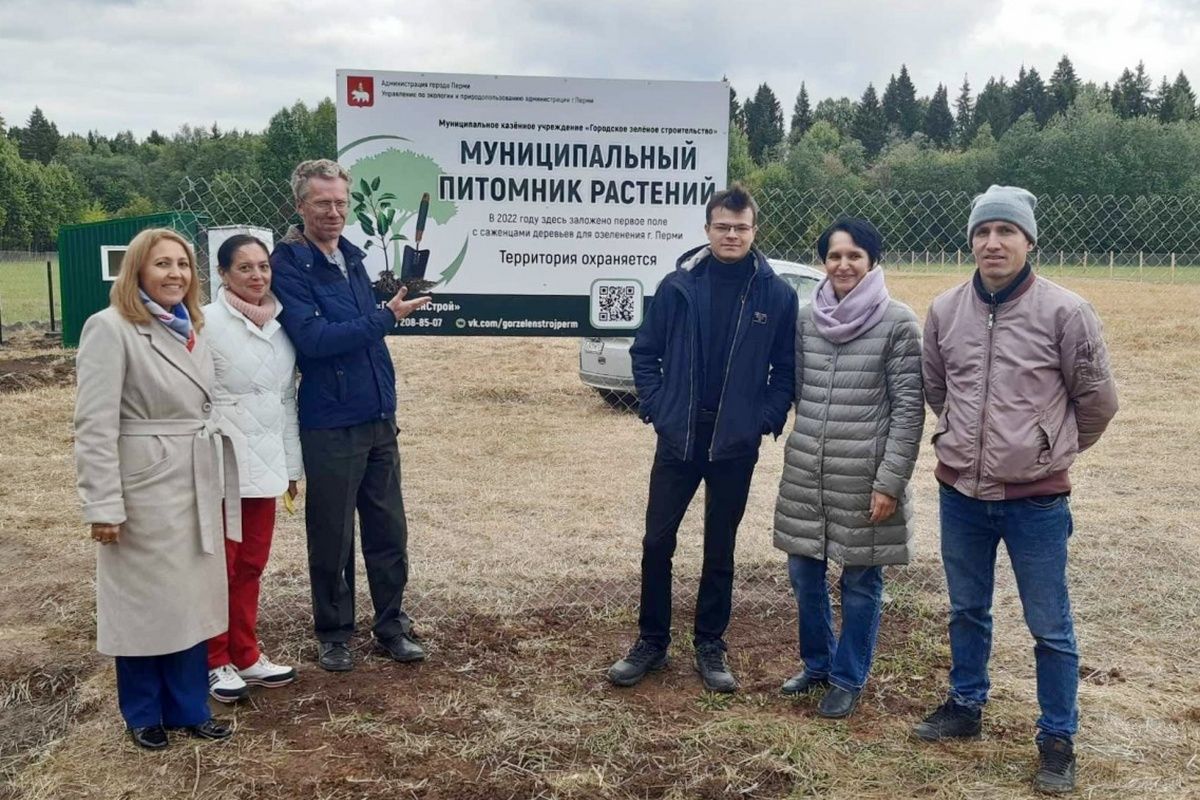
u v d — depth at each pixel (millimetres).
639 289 4703
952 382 3098
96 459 2867
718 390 3516
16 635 4172
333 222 3529
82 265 12227
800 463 3445
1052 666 3002
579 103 4551
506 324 4656
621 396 9703
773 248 6887
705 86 4605
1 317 17984
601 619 4398
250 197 5047
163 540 3014
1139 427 9156
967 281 3152
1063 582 3014
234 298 3371
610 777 3051
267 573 4859
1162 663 3979
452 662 3906
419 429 9117
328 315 3516
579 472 7520
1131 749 3242
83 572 4961
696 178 4660
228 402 3352
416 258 4562
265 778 3000
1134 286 17562
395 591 3889
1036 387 2932
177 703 3191
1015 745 3285
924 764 3139
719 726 3365
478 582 4797
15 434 8570
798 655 4051
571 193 4605
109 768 3061
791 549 3504
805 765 3121
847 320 3312
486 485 7051
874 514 3295
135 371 2953
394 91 4461
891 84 99938
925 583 4863
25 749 3271
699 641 3777
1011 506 3014
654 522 3670
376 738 3256
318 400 3562
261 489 3420
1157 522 5965
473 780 3018
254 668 3602
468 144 4527
